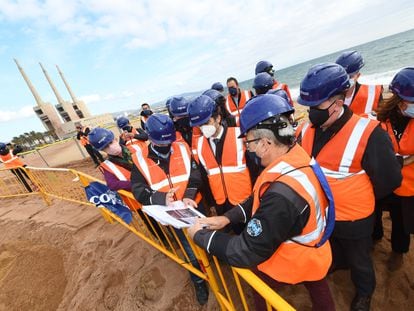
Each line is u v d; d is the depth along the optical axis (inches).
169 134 83.4
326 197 47.7
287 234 42.1
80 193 248.7
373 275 72.8
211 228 58.9
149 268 123.6
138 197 89.6
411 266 90.7
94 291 124.2
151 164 92.0
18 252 188.1
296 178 42.1
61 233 188.4
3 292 151.6
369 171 60.5
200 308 97.3
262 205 41.9
